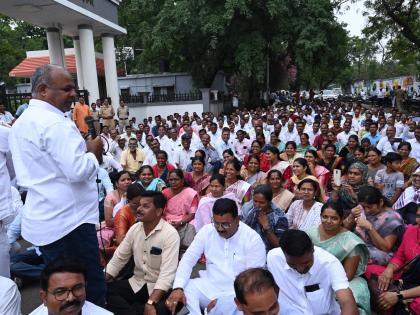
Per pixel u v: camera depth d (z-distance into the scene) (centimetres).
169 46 1973
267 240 418
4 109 991
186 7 1902
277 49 2086
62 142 232
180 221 509
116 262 362
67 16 1283
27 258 448
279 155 708
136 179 620
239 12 1886
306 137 818
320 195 486
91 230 263
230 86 2469
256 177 640
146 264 348
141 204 338
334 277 284
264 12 1941
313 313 287
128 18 2259
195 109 1909
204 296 339
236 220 335
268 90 2444
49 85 238
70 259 223
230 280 338
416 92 3644
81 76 1587
